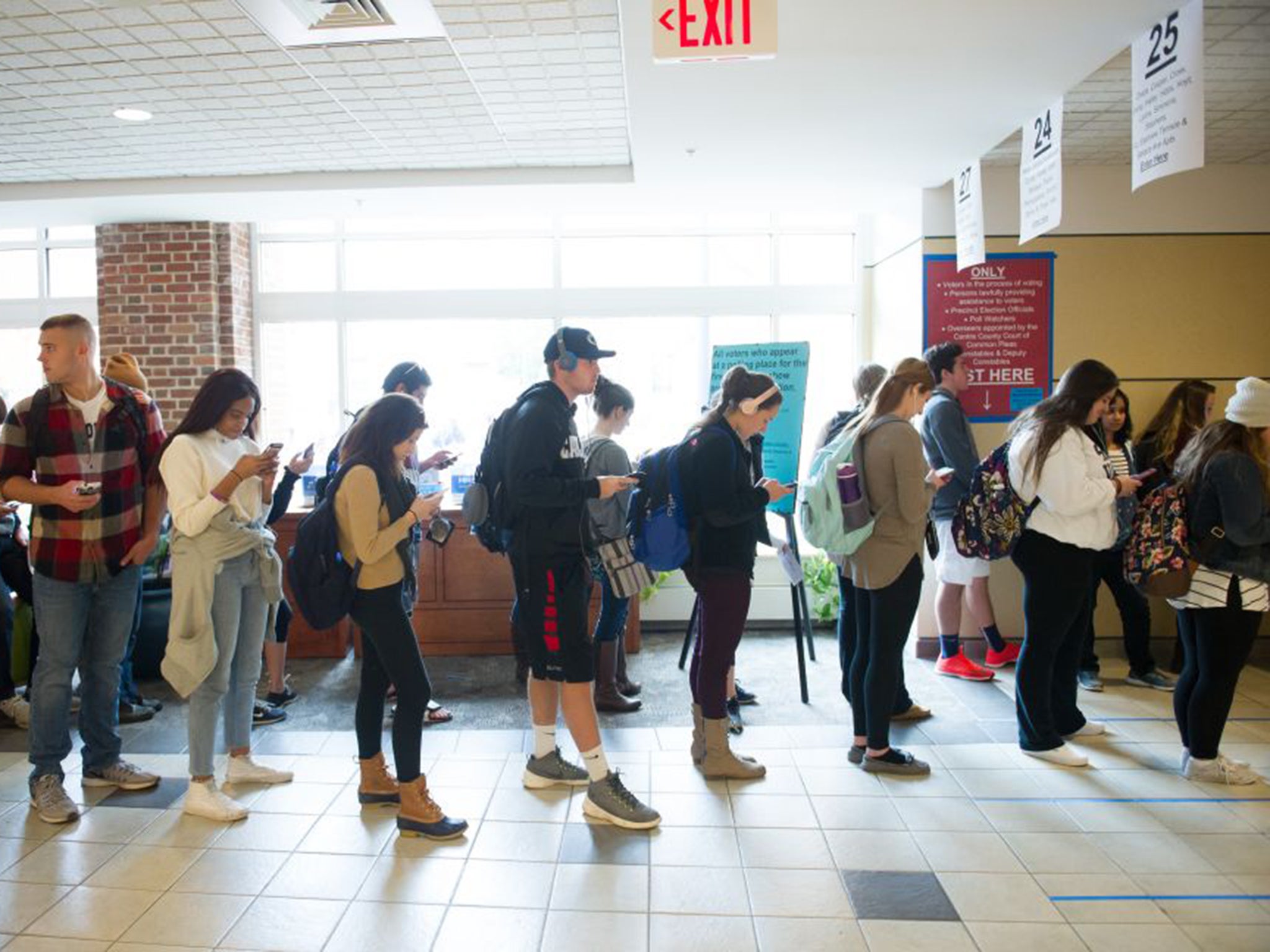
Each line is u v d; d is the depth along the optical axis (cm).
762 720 418
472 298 615
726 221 612
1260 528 317
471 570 529
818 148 429
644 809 310
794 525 444
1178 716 354
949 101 363
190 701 324
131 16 325
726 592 337
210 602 317
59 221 597
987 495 358
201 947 243
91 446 329
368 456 300
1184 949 238
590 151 493
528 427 294
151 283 599
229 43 350
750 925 251
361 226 622
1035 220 385
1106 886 270
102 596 340
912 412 349
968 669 474
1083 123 430
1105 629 523
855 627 398
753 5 265
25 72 375
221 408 326
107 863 289
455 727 414
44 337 322
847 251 617
